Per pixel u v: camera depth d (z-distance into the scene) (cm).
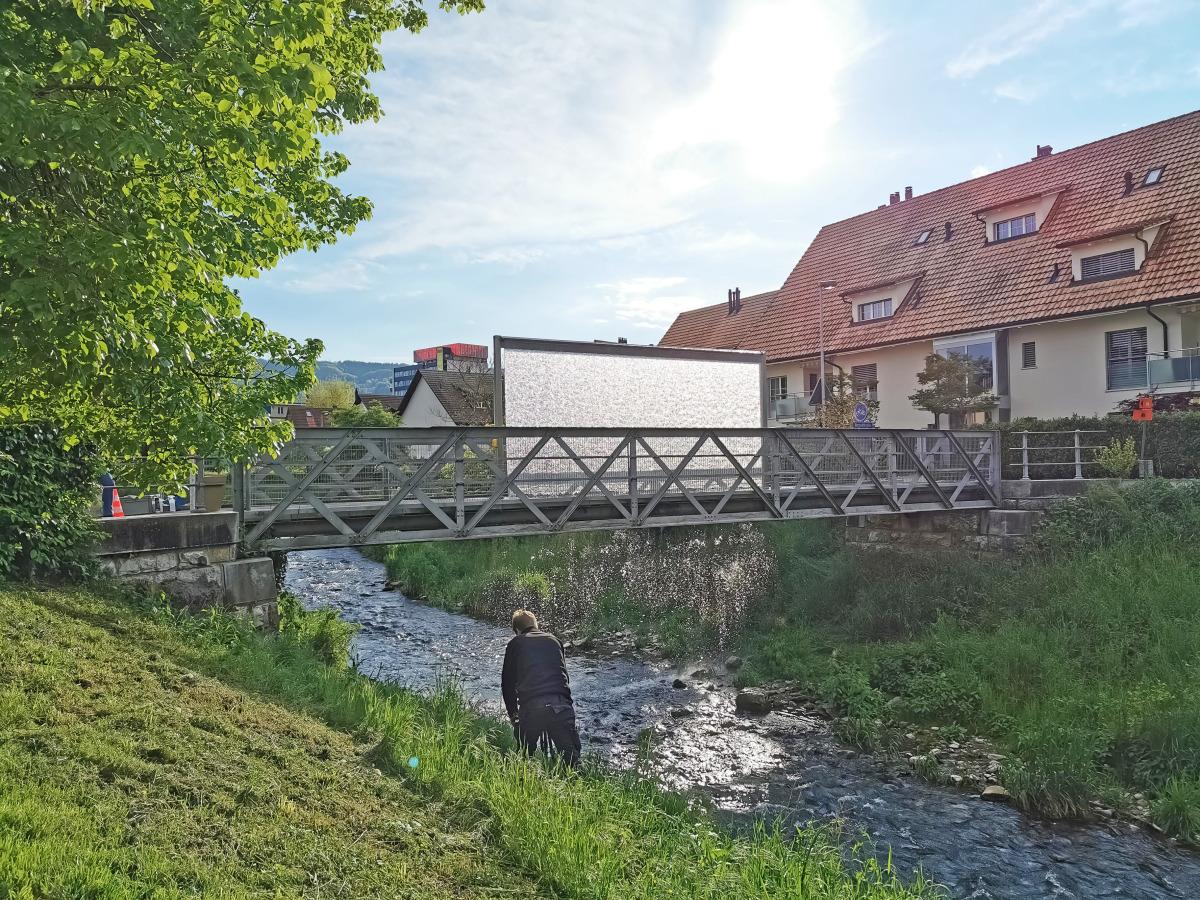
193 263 421
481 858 409
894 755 866
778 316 3231
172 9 388
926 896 530
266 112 427
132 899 274
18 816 295
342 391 7131
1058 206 2417
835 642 1266
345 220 882
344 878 345
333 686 666
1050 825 702
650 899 397
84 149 356
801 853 529
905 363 2639
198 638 657
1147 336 2008
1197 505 1314
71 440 553
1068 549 1323
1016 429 1909
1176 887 600
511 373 1343
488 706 948
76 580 680
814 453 1302
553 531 1046
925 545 1541
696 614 1441
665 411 1470
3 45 366
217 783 390
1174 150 2223
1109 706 881
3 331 369
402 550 2136
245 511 865
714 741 911
